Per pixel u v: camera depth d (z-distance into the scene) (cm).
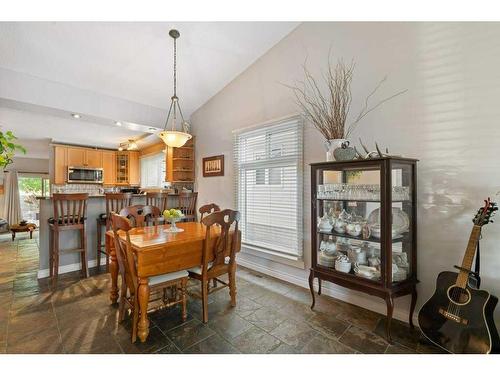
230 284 248
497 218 177
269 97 330
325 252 236
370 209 227
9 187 753
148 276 195
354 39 250
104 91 371
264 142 340
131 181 686
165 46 298
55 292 277
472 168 186
